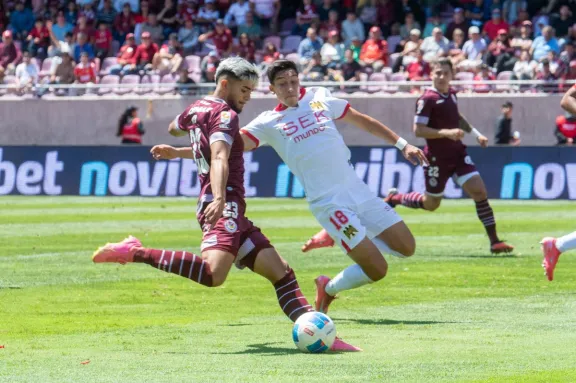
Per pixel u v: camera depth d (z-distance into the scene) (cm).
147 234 3769
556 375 1327
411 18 6750
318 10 7069
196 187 5888
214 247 1538
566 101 2238
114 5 7494
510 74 6203
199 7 7400
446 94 3072
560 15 6450
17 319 1897
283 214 4675
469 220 4288
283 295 1577
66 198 5909
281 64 1798
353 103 6331
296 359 1461
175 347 1580
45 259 2970
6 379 1306
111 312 1989
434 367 1386
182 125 1602
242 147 1584
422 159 1853
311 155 1831
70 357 1486
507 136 5847
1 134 7006
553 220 4206
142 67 6956
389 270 2645
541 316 1891
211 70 6569
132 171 6009
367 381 1286
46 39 7450
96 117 6819
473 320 1852
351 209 1853
